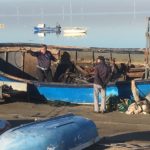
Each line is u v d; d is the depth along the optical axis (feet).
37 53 66.80
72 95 60.03
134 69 67.82
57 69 69.97
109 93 58.59
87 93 59.47
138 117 53.31
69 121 36.81
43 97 61.16
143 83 58.39
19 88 61.52
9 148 33.53
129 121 51.47
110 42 139.64
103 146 39.58
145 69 63.93
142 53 69.46
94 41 145.89
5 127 39.86
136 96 57.41
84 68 70.44
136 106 55.21
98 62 55.72
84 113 55.42
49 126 35.50
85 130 36.76
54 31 195.42
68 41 151.64
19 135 34.06
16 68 72.74
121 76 66.74
